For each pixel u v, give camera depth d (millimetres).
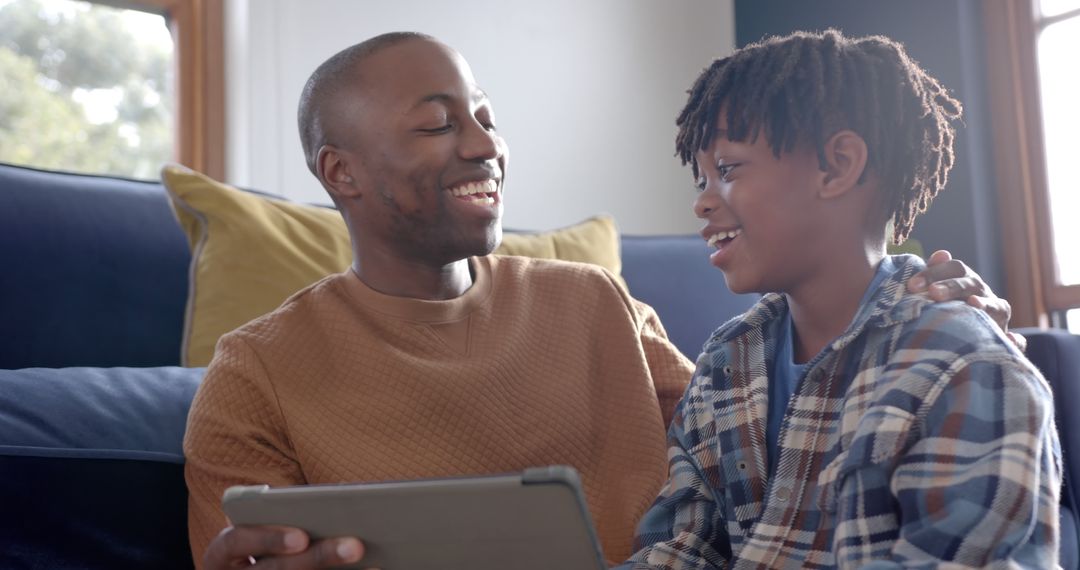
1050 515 780
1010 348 830
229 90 2607
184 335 1557
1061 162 2861
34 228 1554
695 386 1091
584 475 1277
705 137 1003
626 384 1335
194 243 1605
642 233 3277
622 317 1384
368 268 1303
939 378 825
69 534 1164
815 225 958
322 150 1293
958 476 781
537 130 3088
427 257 1272
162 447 1231
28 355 1526
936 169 1042
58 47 2455
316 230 1668
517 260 1406
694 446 1078
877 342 912
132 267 1628
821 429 938
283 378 1206
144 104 2545
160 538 1219
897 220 1034
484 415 1219
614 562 1235
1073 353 1832
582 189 3160
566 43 3168
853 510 839
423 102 1243
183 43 2576
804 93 953
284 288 1568
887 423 828
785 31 3322
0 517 1127
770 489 956
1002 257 2922
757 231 961
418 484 787
